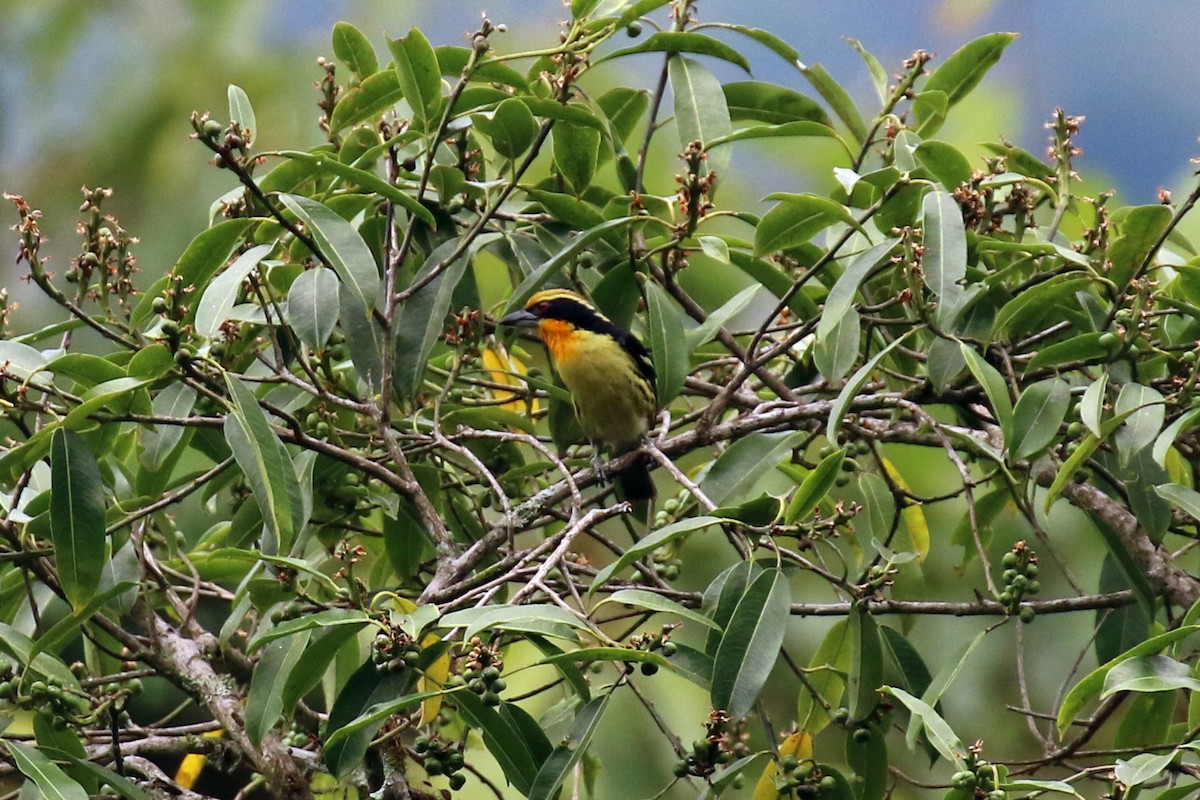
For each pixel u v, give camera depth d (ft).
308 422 29.45
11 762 25.30
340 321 29.58
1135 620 28.89
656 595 21.98
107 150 49.57
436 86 26.99
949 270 25.26
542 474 33.60
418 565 30.50
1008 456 24.71
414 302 28.55
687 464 44.78
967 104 48.44
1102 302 28.30
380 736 25.80
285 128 49.44
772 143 48.88
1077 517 40.47
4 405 24.16
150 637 28.17
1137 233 26.21
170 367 24.13
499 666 21.58
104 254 25.79
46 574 25.75
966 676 41.47
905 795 41.50
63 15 50.37
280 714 23.82
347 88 31.94
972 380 29.60
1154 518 26.58
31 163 49.80
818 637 41.39
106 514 25.82
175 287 24.21
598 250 31.53
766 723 26.58
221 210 28.73
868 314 30.60
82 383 25.08
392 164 27.73
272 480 23.27
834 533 27.68
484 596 23.88
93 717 25.31
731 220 47.96
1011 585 26.61
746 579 24.82
